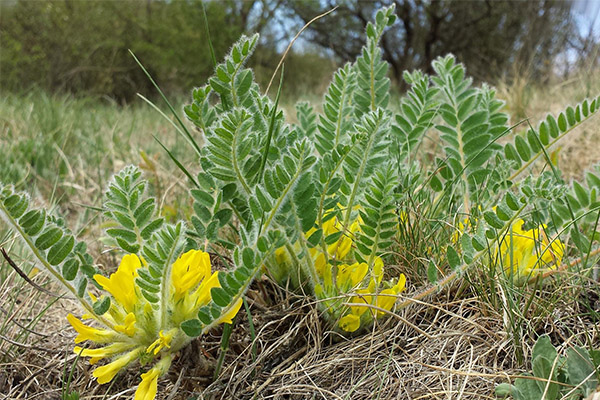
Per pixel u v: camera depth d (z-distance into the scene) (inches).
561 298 62.1
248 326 65.1
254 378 59.3
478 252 59.7
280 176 51.7
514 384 53.6
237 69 60.0
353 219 69.2
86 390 61.4
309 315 63.6
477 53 633.6
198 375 56.3
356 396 56.1
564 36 301.0
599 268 68.1
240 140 54.1
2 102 224.8
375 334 61.7
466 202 77.8
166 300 50.4
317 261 63.2
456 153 78.2
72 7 545.6
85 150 156.6
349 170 63.4
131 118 227.0
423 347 60.4
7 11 530.6
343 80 71.1
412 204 73.5
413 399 53.7
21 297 79.8
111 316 52.0
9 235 83.2
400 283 60.7
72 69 532.1
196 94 61.8
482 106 82.7
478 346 59.5
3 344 66.4
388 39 693.3
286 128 64.6
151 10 656.4
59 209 114.2
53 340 71.1
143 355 50.6
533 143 74.7
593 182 70.6
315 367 59.4
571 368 50.2
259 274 65.2
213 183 63.4
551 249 65.6
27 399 60.6
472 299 63.8
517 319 60.0
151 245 54.9
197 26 674.2
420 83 77.4
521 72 320.2
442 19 658.2
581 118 71.6
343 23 698.8
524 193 56.5
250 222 62.2
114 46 549.6
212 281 51.8
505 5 618.8
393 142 79.0
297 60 708.0
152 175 125.3
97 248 94.0
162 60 606.2
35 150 143.6
